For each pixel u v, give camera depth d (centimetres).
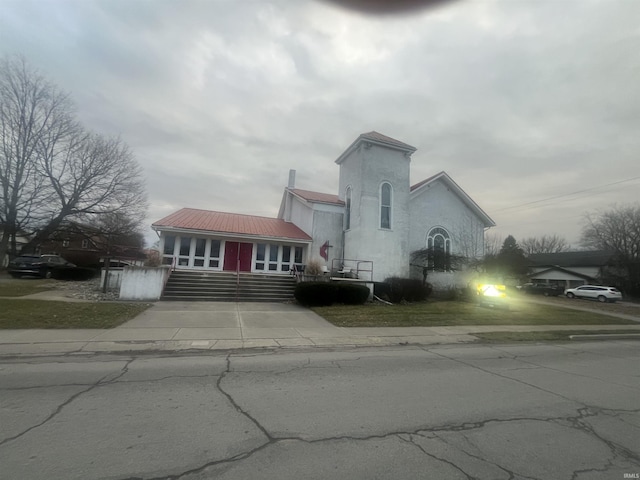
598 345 972
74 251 2961
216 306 1272
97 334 764
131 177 2859
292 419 375
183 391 454
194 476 262
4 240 2398
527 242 7356
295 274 1767
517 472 286
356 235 1852
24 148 2406
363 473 274
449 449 321
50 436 319
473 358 722
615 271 3781
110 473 263
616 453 326
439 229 2253
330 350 748
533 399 472
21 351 623
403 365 636
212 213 2255
